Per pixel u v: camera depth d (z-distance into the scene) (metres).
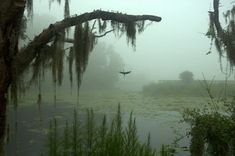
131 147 3.86
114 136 3.86
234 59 9.25
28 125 18.05
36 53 6.22
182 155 9.85
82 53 7.50
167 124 19.44
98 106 28.81
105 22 7.68
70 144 3.88
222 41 9.30
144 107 28.73
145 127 18.62
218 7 9.23
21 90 7.46
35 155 11.92
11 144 13.26
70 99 34.59
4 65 5.21
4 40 5.16
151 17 7.26
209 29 9.58
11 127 16.34
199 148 7.14
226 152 6.91
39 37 6.18
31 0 7.02
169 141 14.55
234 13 9.76
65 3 7.34
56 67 7.67
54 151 3.86
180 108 27.14
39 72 7.43
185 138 13.39
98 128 4.16
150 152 3.98
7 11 5.12
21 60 5.83
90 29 7.62
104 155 3.74
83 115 22.61
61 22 6.46
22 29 6.70
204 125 7.11
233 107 7.79
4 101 5.29
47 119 20.44
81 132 4.11
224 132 6.86
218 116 7.34
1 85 5.22
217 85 28.91
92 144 3.88
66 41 7.77
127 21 7.09
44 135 15.35
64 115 22.48
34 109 25.22
